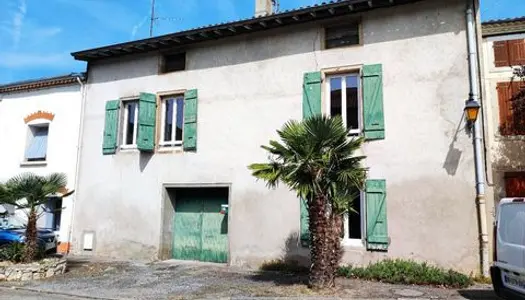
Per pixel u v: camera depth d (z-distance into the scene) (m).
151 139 11.92
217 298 7.27
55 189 10.20
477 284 8.12
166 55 12.62
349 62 10.18
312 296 7.18
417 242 9.01
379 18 10.08
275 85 10.88
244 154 10.93
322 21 10.61
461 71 9.19
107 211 12.40
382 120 9.60
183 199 12.05
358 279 8.64
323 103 10.30
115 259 11.75
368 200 9.45
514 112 11.04
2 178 14.27
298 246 9.98
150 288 8.19
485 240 8.45
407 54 9.69
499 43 11.52
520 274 5.76
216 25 11.27
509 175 10.81
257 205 10.58
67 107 13.69
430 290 7.62
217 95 11.53
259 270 10.07
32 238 9.87
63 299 7.57
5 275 9.05
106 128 12.78
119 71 13.05
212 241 11.48
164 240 11.66
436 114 9.27
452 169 8.97
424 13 9.69
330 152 7.42
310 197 7.73
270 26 10.99
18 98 14.63
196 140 11.52
